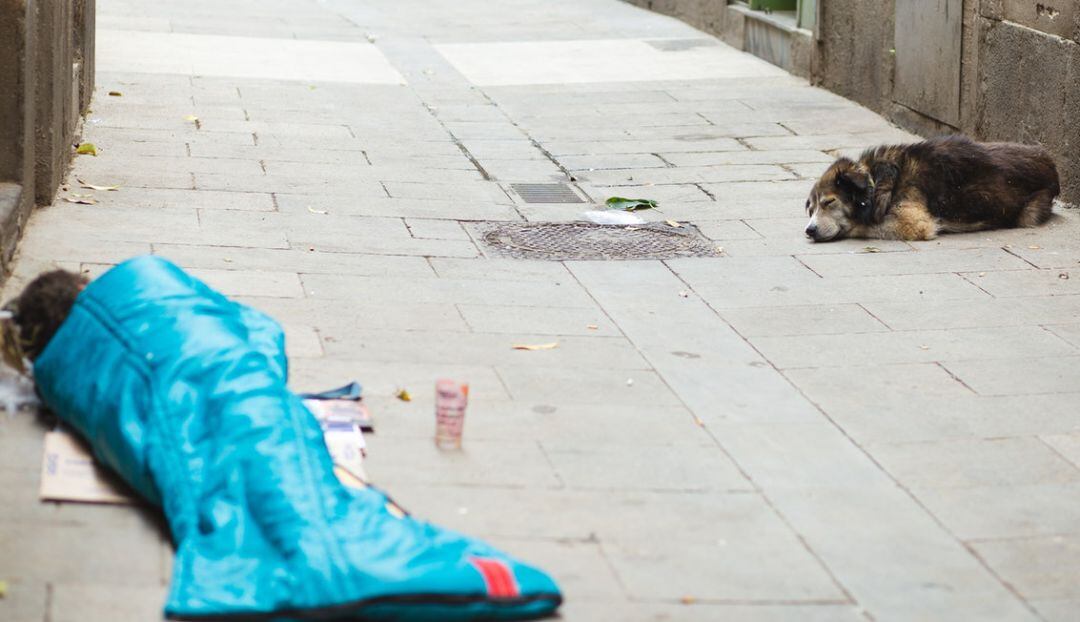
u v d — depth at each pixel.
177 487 4.69
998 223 9.80
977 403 6.59
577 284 8.25
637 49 16.91
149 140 11.03
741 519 5.29
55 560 4.54
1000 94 11.42
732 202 10.38
